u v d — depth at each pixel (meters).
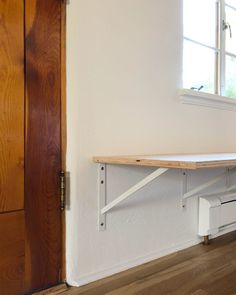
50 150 1.08
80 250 1.13
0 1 0.96
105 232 1.20
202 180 1.63
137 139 1.31
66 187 1.12
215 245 1.58
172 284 1.15
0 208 0.98
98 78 1.16
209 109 1.69
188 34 1.70
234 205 1.72
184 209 1.53
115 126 1.23
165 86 1.43
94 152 1.16
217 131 1.75
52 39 1.08
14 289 1.01
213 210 1.58
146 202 1.35
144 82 1.33
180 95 1.49
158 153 1.40
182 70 1.50
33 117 1.04
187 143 1.56
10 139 0.99
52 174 1.09
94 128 1.16
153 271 1.26
